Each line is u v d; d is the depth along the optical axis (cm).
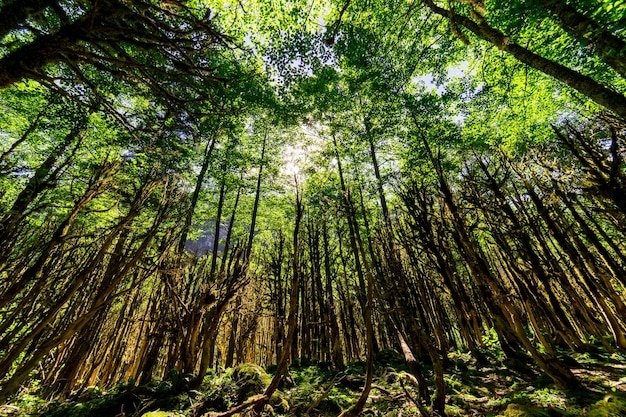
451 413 402
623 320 700
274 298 1129
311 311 1375
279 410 479
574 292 842
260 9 850
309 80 1154
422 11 827
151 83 235
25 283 238
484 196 783
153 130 282
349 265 1432
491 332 822
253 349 1434
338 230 1355
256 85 1196
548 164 750
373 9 806
